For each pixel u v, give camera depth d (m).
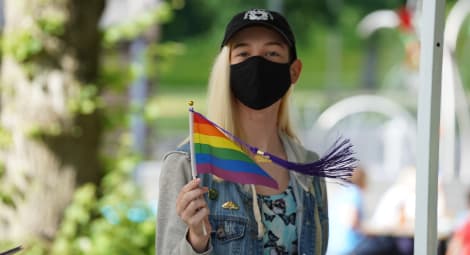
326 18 50.75
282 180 4.43
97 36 9.53
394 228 11.72
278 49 4.39
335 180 4.57
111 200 9.30
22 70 9.27
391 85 44.41
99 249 8.96
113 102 10.54
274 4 22.06
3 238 9.23
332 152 4.34
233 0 55.69
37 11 9.20
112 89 9.91
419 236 4.48
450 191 13.56
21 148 9.28
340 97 40.44
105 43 9.95
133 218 9.30
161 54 10.40
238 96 4.34
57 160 9.30
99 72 9.61
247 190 4.27
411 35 19.42
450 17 19.91
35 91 9.27
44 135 9.24
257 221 4.24
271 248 4.28
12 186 9.25
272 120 4.47
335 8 50.47
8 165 9.30
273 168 4.43
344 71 55.78
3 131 9.28
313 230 4.39
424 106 4.48
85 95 9.28
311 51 56.75
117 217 9.21
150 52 10.33
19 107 9.30
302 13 50.78
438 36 4.47
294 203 4.38
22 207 9.27
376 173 18.78
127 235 9.19
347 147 4.36
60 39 9.27
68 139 9.32
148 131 19.33
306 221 4.38
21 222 9.23
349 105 23.80
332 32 50.88
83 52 9.39
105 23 13.48
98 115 9.59
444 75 16.83
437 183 4.46
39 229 9.22
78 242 9.02
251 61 4.29
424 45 4.50
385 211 12.21
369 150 27.69
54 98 9.28
